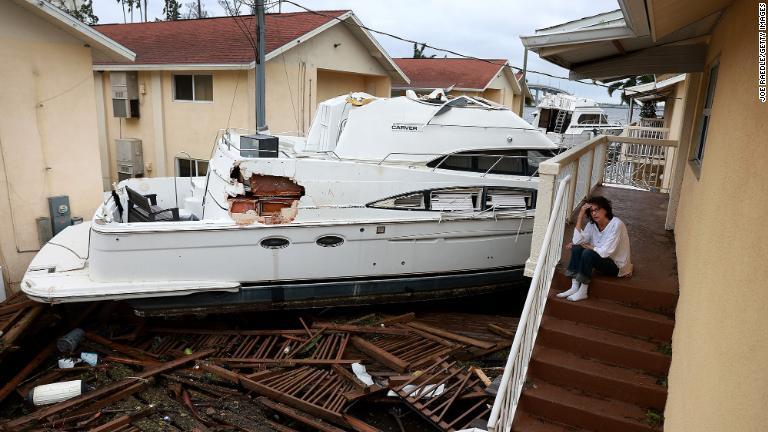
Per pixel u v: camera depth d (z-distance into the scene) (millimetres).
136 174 15719
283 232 7109
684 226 5152
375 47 16875
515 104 31531
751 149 2498
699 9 4242
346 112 8375
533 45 6117
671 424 3557
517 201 8203
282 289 7367
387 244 7578
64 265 7180
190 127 14852
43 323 7520
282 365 6652
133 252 6680
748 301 2098
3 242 8211
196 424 5633
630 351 4309
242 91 13758
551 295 4926
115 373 6477
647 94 19344
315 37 15094
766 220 2021
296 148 8891
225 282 7070
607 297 4855
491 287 8523
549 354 4523
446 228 7805
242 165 6941
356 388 6148
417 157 7949
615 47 6336
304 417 5715
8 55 8016
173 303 7086
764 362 1769
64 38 8625
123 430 5430
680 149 6441
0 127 8031
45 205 8656
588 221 5055
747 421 1855
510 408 3861
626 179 12445
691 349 3232
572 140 14062
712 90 5156
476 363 6910
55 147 8711
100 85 16547
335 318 8047
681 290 4410
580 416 4078
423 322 8008
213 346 7121
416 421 5934
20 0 7824
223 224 6918
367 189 7449
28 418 5410
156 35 17219
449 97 9508
